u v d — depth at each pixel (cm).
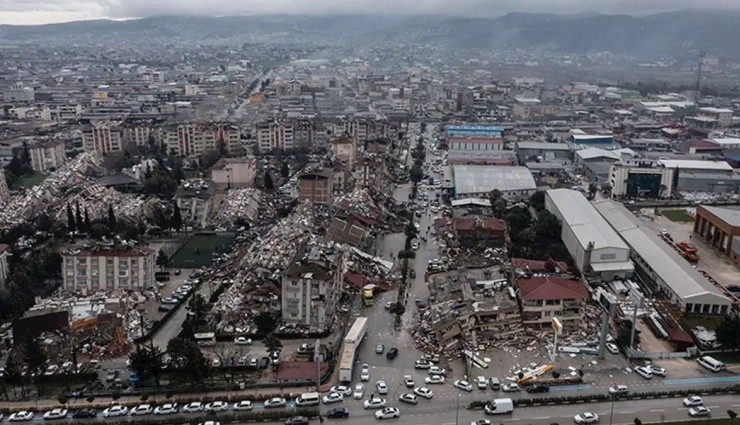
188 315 17062
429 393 13525
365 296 18288
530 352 15338
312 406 13162
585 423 12488
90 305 17300
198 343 15812
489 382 13950
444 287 17775
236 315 17050
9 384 14125
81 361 15025
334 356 15225
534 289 16475
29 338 14738
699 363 14888
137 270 19162
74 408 13100
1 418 12756
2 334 16425
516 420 12644
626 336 15638
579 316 16450
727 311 17538
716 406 13150
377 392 13750
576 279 17912
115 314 16862
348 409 13088
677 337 15625
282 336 16250
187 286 19612
